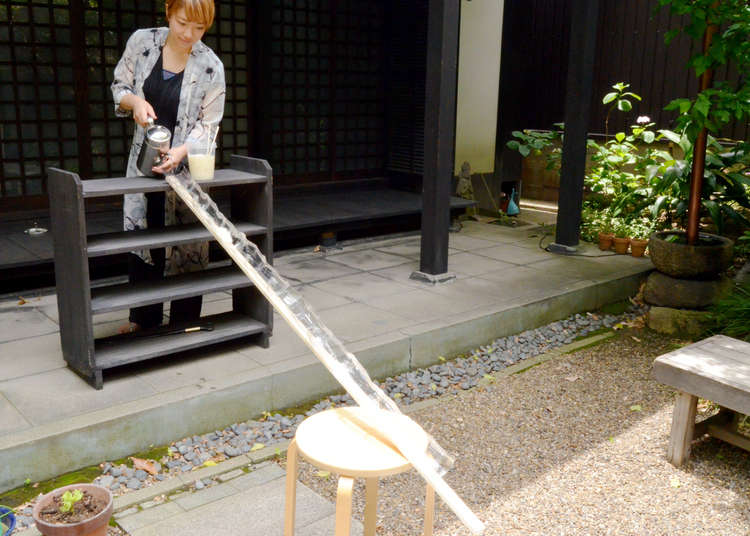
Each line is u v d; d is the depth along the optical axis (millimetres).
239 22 6582
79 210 3041
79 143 5961
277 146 7090
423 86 7301
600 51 8266
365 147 7793
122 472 3020
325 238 6215
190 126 3611
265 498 2934
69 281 3248
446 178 5219
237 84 6703
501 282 5418
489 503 2975
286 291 2117
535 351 4695
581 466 3293
